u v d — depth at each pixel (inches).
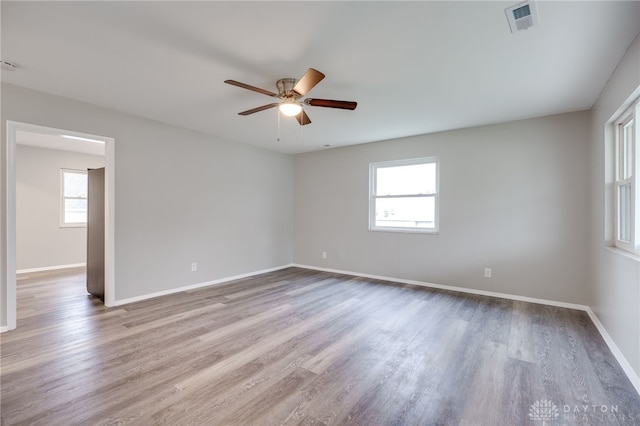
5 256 113.2
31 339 106.7
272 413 69.3
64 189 240.1
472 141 167.3
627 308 86.7
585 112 139.2
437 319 128.8
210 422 66.2
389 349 101.4
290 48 88.4
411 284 188.2
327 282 193.5
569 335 112.2
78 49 89.9
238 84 93.4
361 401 73.9
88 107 134.0
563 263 144.3
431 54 90.9
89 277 163.8
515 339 109.0
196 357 95.0
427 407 71.8
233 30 80.0
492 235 161.8
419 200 189.6
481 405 72.6
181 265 171.8
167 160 164.4
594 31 78.8
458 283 172.4
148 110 142.8
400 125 163.5
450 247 174.9
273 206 231.0
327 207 229.0
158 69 101.9
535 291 150.6
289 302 151.7
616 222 106.3
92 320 125.3
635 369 80.2
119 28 79.4
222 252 194.2
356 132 178.9
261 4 69.4
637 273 79.8
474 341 107.5
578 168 140.8
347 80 108.8
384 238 201.0
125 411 69.4
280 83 108.8
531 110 139.3
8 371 85.9
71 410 69.6
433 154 179.9
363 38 83.0
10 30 80.0
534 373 86.5
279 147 222.5
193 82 111.9
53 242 233.6
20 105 116.2
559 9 70.5
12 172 114.5
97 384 80.0
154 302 150.2
